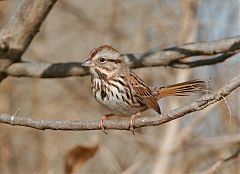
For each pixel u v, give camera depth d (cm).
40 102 1712
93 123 874
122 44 1648
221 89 778
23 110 1712
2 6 1667
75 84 1753
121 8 1694
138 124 853
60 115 1700
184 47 1125
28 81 1739
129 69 1105
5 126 1692
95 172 1727
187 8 1360
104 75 1079
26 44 1155
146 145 1573
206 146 1445
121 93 1076
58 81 1764
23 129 1716
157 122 841
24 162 1703
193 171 1443
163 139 1397
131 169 1407
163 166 1353
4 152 1684
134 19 1655
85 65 1087
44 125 884
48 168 1664
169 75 1519
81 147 1148
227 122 1391
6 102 1697
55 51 1789
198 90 1109
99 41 1725
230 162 1259
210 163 1455
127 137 1551
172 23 1533
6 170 1683
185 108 803
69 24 1792
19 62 1174
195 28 1359
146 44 1556
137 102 1097
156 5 1567
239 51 1130
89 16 1758
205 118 1459
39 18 1133
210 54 1116
